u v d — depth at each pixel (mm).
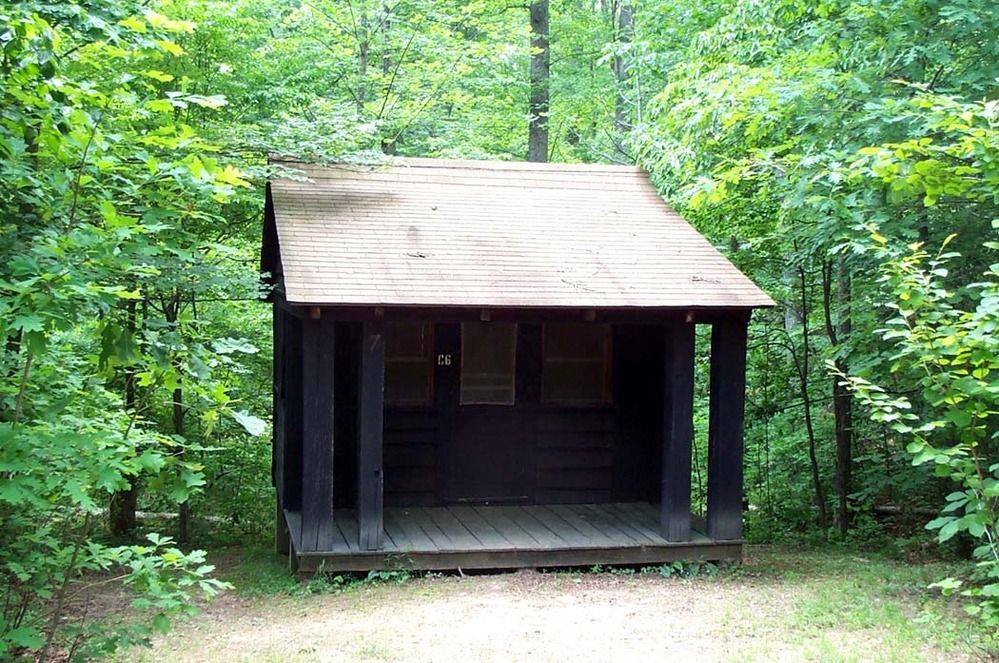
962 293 7609
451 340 10148
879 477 10969
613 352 10523
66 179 4082
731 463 8812
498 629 6652
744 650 6086
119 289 3648
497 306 7934
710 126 9672
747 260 12281
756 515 13273
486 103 18594
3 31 4172
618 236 9508
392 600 7504
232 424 13000
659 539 8812
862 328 10633
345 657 5965
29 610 5203
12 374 4598
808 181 8109
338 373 9906
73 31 5043
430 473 10156
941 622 6617
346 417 9945
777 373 13461
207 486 13062
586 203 10172
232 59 10977
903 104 7422
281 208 9016
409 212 9391
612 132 20625
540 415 10367
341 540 8500
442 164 10328
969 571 8242
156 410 11078
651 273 8820
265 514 13266
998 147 5578
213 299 9742
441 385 10133
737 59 10414
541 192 10250
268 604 7418
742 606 7324
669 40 13375
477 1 18094
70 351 5828
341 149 9844
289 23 15594
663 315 8625
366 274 8078
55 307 3598
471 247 8828
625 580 8297
